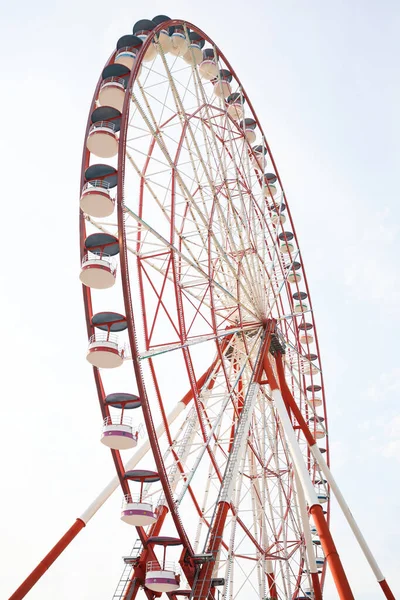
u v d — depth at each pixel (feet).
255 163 120.57
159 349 76.95
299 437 123.44
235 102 118.21
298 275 138.82
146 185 86.22
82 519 71.51
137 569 72.79
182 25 95.50
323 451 136.77
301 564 111.55
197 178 97.66
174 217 85.81
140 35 92.43
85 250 77.82
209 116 95.04
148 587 69.21
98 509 73.00
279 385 104.01
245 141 110.11
